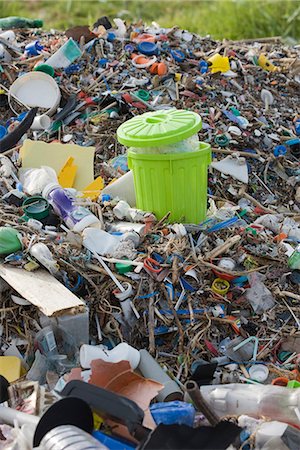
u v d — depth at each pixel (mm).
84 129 3037
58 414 2100
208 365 2340
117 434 2143
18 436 2172
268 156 3059
